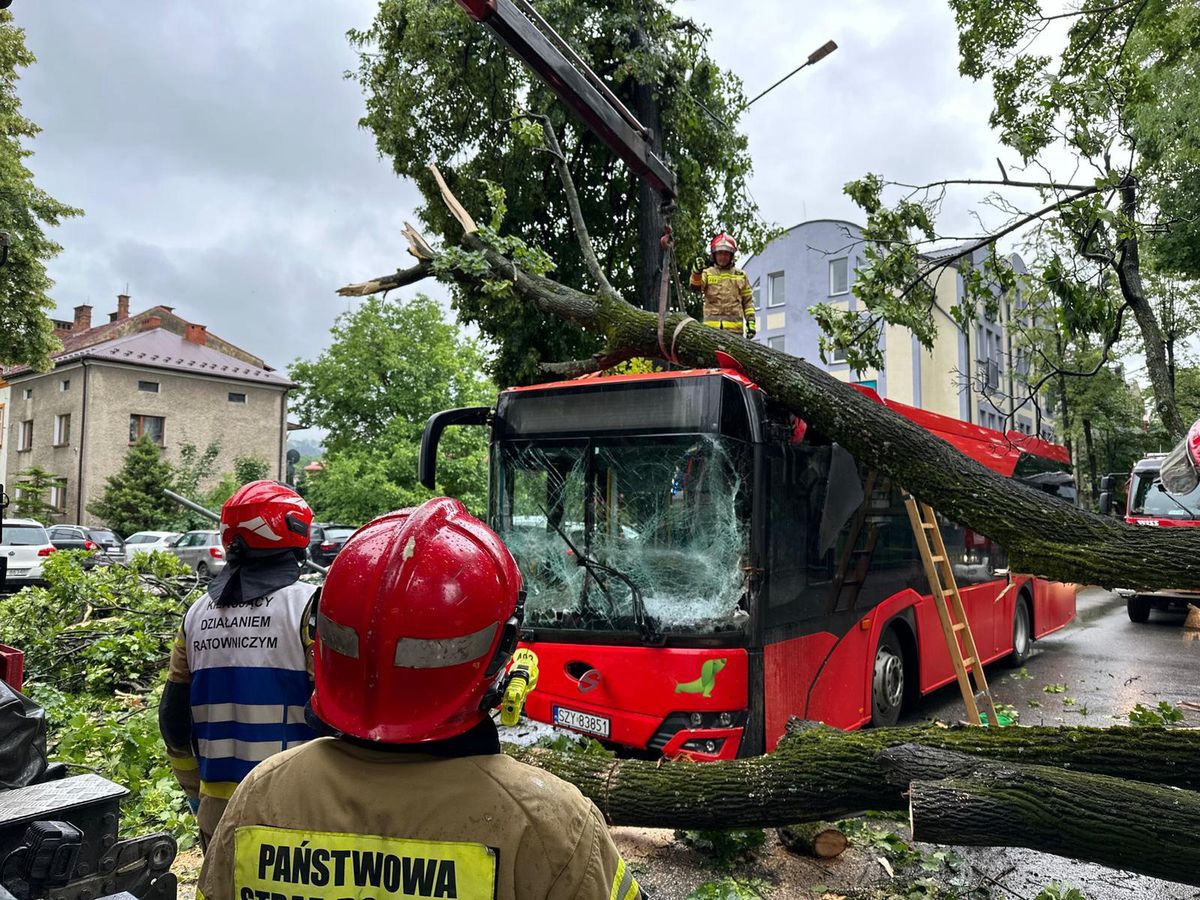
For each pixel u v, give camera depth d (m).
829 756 3.64
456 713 1.25
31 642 7.74
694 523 4.88
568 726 5.04
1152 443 32.47
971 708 5.87
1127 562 3.75
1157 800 3.02
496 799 1.19
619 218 14.37
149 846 2.34
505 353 13.72
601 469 5.18
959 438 7.68
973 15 8.27
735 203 14.61
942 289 28.55
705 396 4.92
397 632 1.25
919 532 5.92
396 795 1.20
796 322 33.75
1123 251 6.72
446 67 12.65
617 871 1.22
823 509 5.48
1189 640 12.23
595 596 5.07
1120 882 3.97
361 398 35.91
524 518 5.40
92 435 33.00
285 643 2.30
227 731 2.31
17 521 16.41
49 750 5.32
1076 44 8.86
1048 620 10.77
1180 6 8.66
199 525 30.55
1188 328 23.88
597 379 5.32
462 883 1.14
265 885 1.21
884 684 6.30
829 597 5.56
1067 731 3.53
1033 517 4.08
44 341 21.84
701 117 13.78
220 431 36.22
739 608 4.71
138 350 34.94
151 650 7.76
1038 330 7.00
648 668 4.75
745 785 3.74
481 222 13.36
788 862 4.14
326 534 20.81
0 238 3.58
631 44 12.79
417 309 37.28
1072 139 6.27
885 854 4.25
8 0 2.75
